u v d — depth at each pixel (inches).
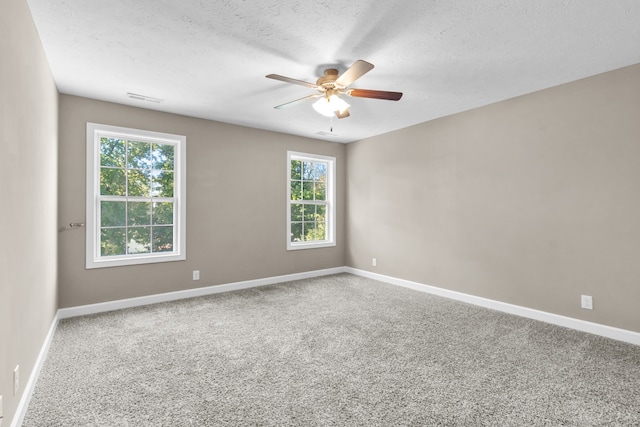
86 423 67.5
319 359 96.5
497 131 143.6
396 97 105.7
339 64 107.4
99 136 142.9
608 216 112.0
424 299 160.2
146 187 155.1
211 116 164.7
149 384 82.5
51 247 110.8
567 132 121.9
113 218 146.6
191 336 113.6
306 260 209.5
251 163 185.2
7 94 59.6
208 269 170.1
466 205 155.8
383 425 67.1
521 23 83.6
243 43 94.3
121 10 78.5
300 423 67.5
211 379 85.0
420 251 177.6
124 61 105.4
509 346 105.5
